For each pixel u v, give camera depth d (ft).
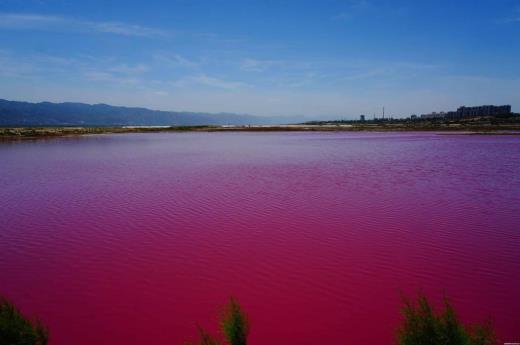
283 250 34.58
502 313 23.44
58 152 149.89
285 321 22.86
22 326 17.51
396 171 87.04
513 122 481.87
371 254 33.37
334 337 21.17
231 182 72.84
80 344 20.76
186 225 42.96
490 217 45.14
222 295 26.21
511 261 31.50
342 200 55.31
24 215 48.47
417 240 37.01
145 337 21.35
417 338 17.38
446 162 105.60
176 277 29.14
